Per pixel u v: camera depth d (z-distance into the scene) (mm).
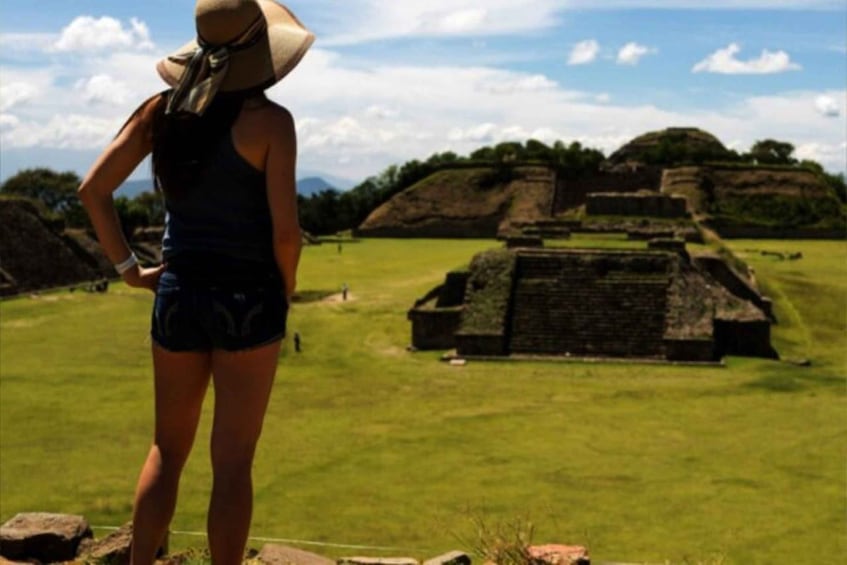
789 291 71188
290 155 5262
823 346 55875
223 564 5387
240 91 5254
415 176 149875
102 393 42188
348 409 39750
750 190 136875
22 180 144250
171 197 5328
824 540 23062
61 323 64250
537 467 30516
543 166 145875
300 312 67375
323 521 24641
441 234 135375
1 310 70688
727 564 20328
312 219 149250
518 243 65438
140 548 5598
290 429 36031
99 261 95000
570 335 55000
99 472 29375
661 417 38062
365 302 71562
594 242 69188
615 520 24875
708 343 51656
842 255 98125
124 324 63656
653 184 142750
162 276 5445
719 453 32219
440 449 32938
